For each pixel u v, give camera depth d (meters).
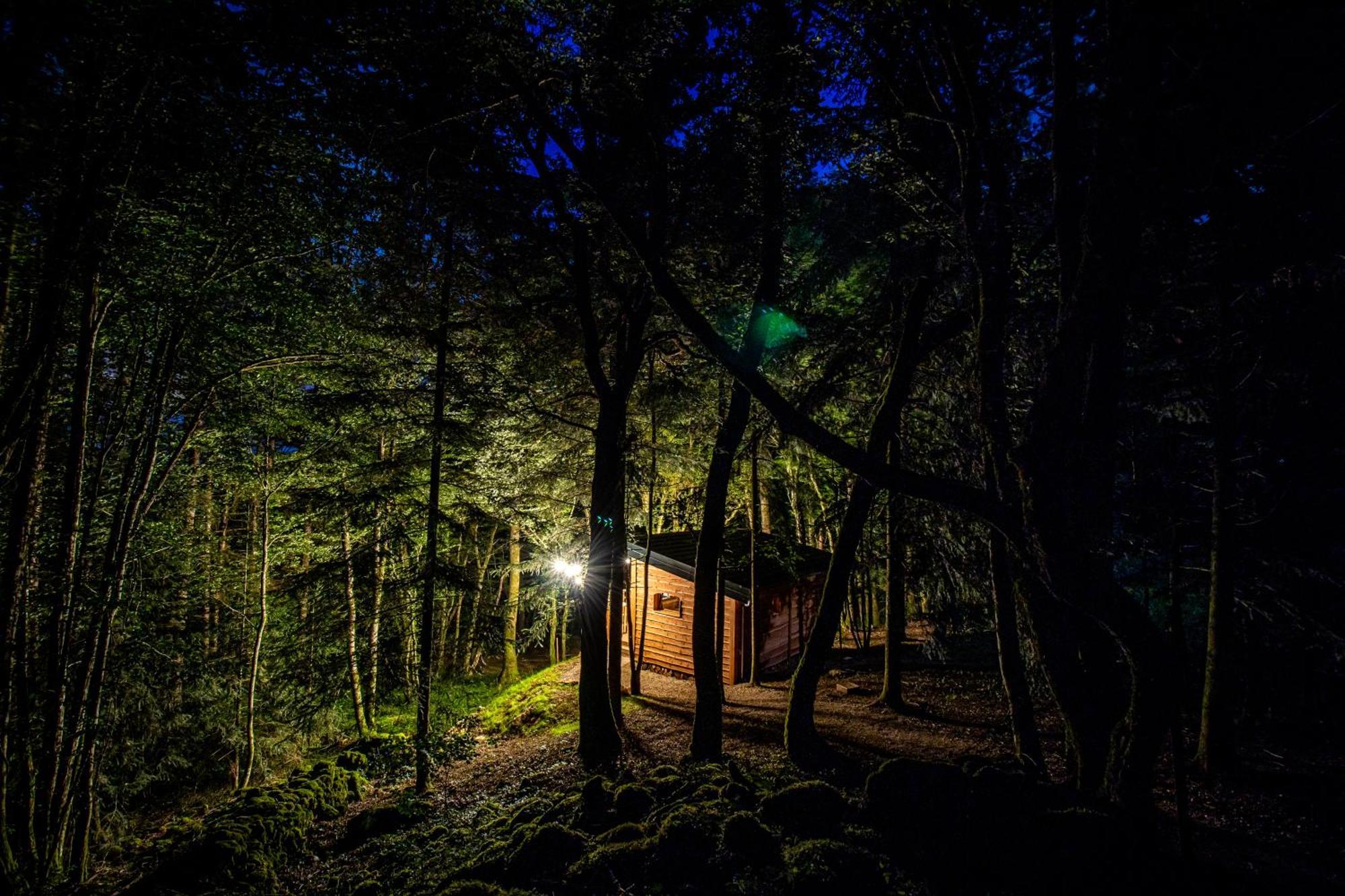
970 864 4.48
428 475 11.34
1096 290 4.30
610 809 6.29
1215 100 4.43
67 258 6.83
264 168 8.71
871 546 11.12
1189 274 6.93
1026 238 7.94
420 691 9.51
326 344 12.09
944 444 8.93
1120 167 4.25
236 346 11.09
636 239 4.95
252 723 13.22
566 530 14.32
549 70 7.05
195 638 12.60
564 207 9.32
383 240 9.69
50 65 6.07
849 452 4.40
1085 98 5.90
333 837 8.44
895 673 10.68
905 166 8.00
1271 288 6.66
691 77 8.20
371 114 8.27
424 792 9.25
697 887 4.49
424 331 9.83
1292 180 5.71
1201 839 5.44
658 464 13.50
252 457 14.47
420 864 6.55
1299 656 8.12
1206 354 7.61
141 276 8.43
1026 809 4.69
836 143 8.12
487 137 9.09
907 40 6.43
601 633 9.79
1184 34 4.41
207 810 12.33
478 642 10.34
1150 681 4.33
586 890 4.68
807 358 10.02
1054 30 4.47
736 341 10.90
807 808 5.32
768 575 14.75
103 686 10.19
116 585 8.92
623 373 10.25
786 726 8.29
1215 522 7.09
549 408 11.94
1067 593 4.21
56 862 7.62
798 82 7.50
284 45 6.97
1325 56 4.39
